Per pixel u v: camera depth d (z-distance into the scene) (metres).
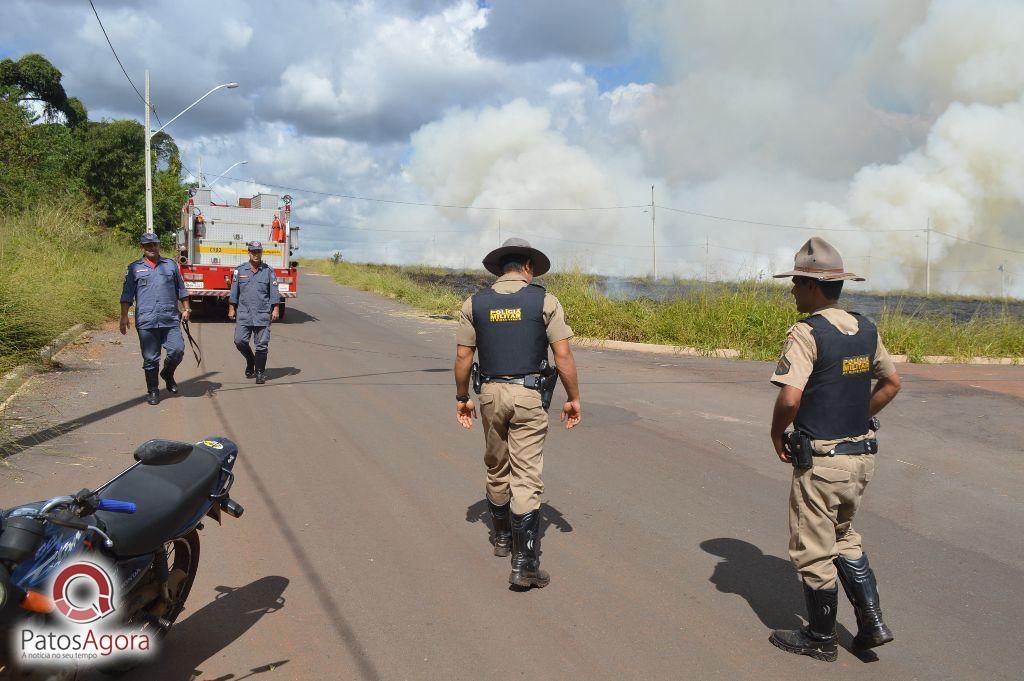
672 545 4.58
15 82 41.69
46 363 9.98
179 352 8.34
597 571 4.20
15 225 17.59
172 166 39.84
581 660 3.26
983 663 3.29
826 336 3.23
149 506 2.92
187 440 6.62
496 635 3.47
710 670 3.20
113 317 15.59
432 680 3.09
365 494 5.38
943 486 5.80
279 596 3.81
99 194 33.31
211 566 4.14
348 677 3.11
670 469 6.14
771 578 4.12
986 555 4.48
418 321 18.69
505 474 4.36
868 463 3.29
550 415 8.12
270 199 17.62
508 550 4.41
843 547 3.37
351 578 4.04
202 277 17.23
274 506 5.08
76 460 5.88
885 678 3.16
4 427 6.51
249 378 9.99
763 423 7.82
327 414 7.88
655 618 3.66
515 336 4.09
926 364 12.99
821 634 3.29
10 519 2.33
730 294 15.10
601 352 13.81
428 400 8.73
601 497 5.44
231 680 3.07
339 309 21.23
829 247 3.37
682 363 12.31
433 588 3.94
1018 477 6.05
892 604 3.84
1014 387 10.06
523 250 4.34
